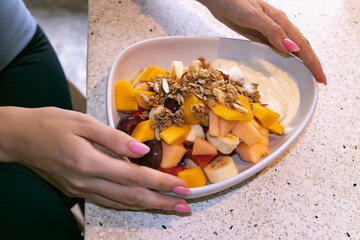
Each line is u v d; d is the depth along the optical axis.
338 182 0.80
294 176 0.80
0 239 0.96
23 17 1.18
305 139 0.86
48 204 1.01
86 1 2.37
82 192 0.70
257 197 0.76
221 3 0.92
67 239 1.01
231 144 0.71
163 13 1.06
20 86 1.20
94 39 0.98
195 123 0.72
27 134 0.66
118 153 0.64
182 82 0.75
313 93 0.80
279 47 0.85
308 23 1.08
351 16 1.11
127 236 0.70
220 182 0.66
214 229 0.72
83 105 1.54
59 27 2.25
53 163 0.65
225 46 0.89
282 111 0.81
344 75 0.98
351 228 0.74
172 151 0.70
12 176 1.00
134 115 0.77
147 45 0.84
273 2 1.12
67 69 2.11
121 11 1.05
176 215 0.73
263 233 0.72
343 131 0.88
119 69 0.80
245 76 0.85
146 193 0.66
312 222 0.74
